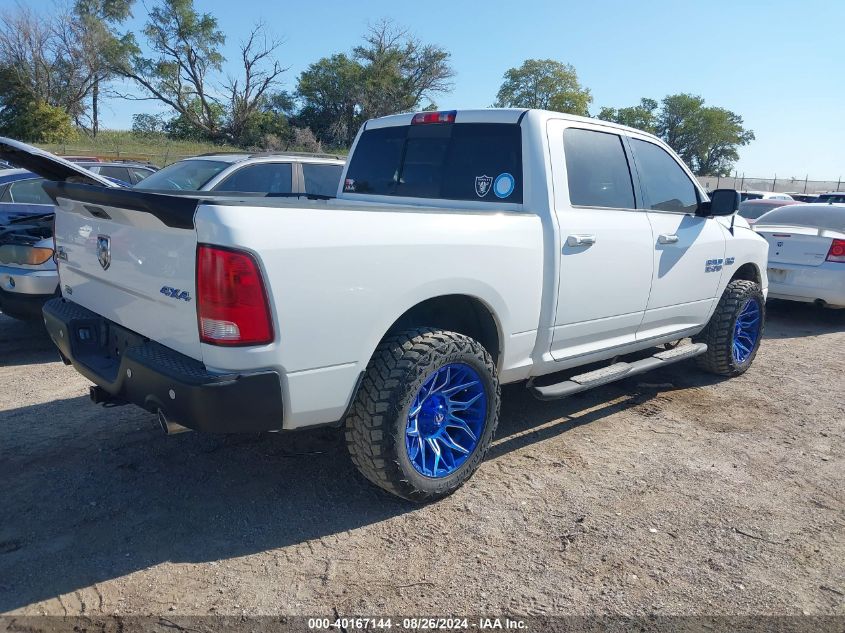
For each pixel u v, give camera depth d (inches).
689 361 251.1
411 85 2588.6
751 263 230.8
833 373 247.1
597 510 138.5
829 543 129.4
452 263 132.4
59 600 105.3
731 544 127.7
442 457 140.9
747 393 218.5
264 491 141.7
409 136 183.2
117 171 410.0
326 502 138.0
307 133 2422.5
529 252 147.6
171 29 2271.2
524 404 200.2
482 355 138.0
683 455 167.3
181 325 114.9
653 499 144.0
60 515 129.8
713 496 146.5
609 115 3535.9
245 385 108.0
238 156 299.4
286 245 108.7
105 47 2106.3
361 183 195.2
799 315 363.3
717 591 113.3
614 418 191.5
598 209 167.5
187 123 2432.3
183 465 152.3
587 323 166.7
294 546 122.3
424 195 177.0
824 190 1897.1
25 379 213.0
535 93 3373.5
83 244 143.6
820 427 190.1
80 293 151.1
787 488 151.8
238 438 166.9
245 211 106.8
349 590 110.3
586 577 115.8
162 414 116.6
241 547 121.4
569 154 163.2
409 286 126.0
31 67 1947.6
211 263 105.3
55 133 1845.5
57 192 143.7
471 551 122.3
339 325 116.7
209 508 134.3
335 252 114.4
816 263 320.2
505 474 153.3
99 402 140.3
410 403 126.7
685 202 203.0
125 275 127.9
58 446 160.4
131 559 116.6
